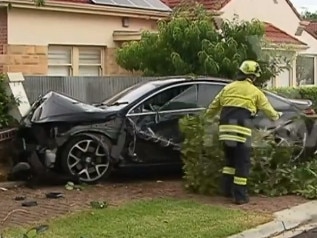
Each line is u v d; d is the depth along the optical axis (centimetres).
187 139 942
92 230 717
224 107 869
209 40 1588
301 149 1005
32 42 1750
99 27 1925
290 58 2030
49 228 727
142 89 1083
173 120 1055
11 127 1141
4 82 1202
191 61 1598
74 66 1873
